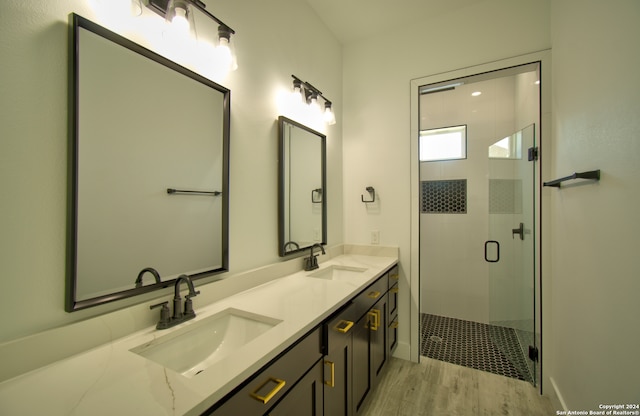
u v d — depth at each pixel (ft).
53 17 2.61
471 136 9.78
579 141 4.47
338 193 8.27
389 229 7.94
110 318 2.95
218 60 4.34
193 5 3.63
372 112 8.16
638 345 2.88
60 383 2.24
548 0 6.19
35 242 2.51
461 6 6.96
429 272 10.44
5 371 2.26
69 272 2.69
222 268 4.40
